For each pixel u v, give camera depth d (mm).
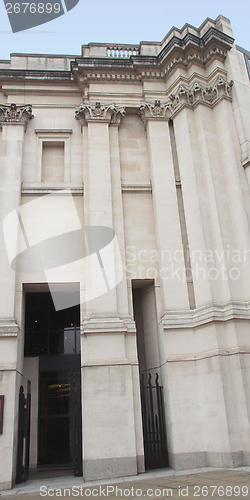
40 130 19297
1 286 15680
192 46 18812
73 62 19781
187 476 12109
